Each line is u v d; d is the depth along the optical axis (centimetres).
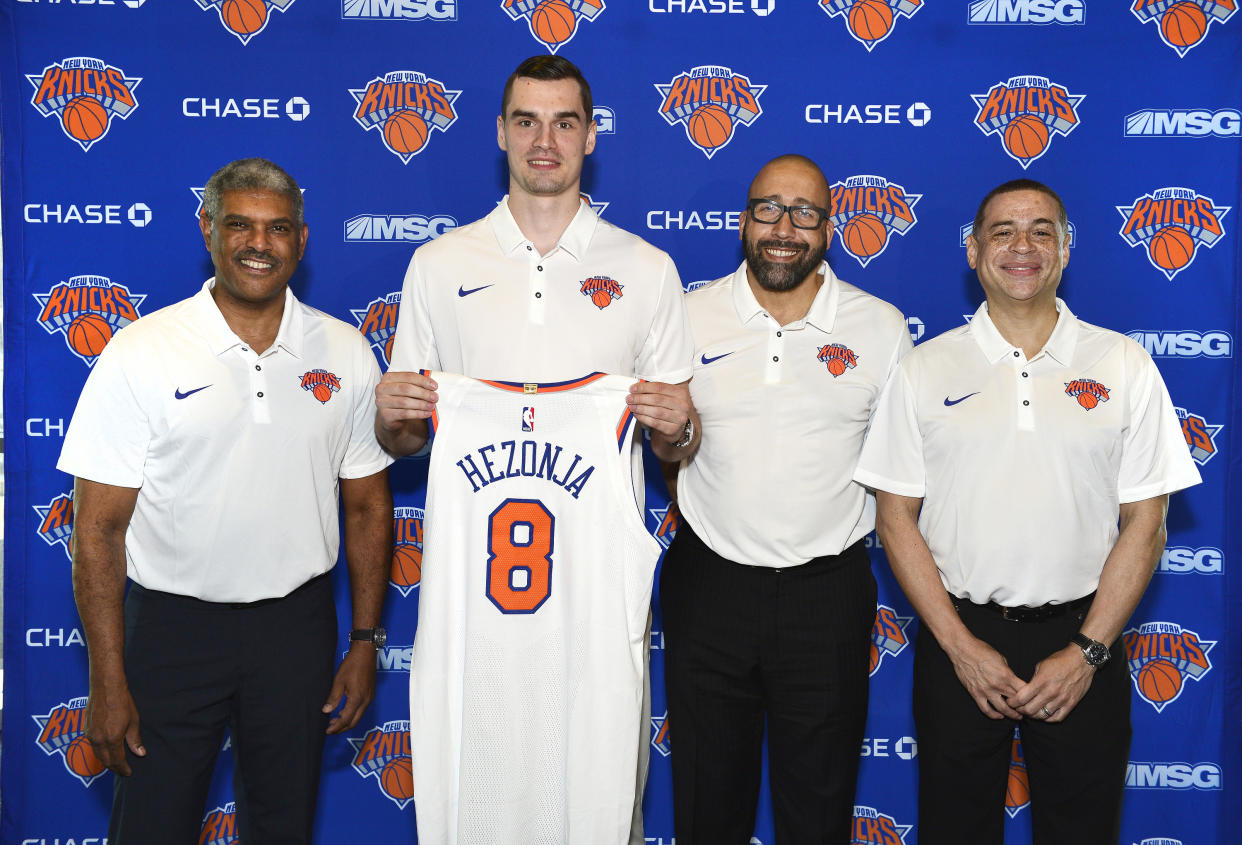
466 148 236
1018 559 185
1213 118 234
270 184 179
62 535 238
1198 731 242
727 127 236
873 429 195
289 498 185
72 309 235
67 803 241
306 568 188
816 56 235
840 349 198
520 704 177
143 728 181
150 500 182
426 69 235
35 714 239
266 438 182
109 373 178
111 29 232
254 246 176
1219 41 233
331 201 236
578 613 176
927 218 237
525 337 187
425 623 174
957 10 234
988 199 194
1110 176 236
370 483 204
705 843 204
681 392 176
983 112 235
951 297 238
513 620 177
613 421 176
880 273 239
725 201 238
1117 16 233
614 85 236
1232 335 236
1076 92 235
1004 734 189
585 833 177
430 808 175
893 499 194
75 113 232
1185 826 243
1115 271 237
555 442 176
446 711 175
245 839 194
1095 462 185
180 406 177
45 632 238
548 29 234
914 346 207
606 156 237
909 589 190
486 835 178
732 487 197
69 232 234
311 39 234
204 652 183
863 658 199
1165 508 192
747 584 196
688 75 235
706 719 200
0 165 232
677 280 196
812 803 198
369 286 238
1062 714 181
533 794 178
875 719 247
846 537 197
